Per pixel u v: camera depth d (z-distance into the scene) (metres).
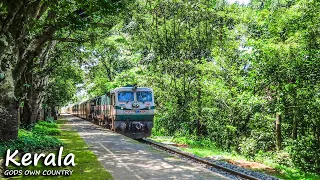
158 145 18.14
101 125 31.27
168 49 25.31
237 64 21.16
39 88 23.38
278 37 17.31
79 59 28.67
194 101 23.78
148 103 22.34
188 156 14.06
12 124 13.08
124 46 34.12
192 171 9.62
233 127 19.66
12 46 12.45
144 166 10.33
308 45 16.34
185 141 22.92
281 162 16.70
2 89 12.72
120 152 13.37
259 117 19.31
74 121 43.59
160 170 9.72
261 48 17.12
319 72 16.22
